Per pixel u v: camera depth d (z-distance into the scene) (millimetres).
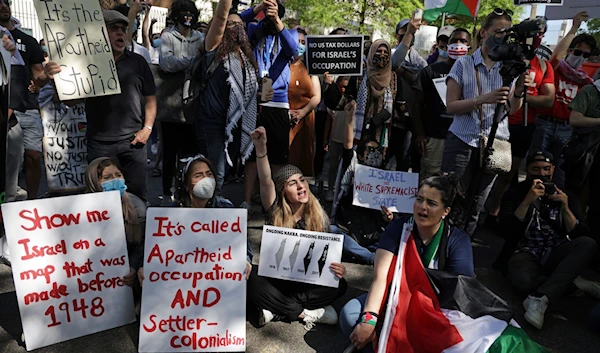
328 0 16062
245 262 2770
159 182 6047
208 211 2758
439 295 2545
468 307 2506
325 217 3205
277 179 3074
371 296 2611
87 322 2758
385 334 2471
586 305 3436
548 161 3512
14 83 3713
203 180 2967
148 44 7059
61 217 2666
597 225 4039
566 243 3369
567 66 5305
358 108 4527
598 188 3998
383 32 17500
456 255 2682
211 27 3838
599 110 4094
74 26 3385
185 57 4879
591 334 3062
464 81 3674
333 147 5301
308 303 2961
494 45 3301
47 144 4316
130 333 2816
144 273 2689
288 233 2957
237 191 5730
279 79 4578
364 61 4875
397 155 5121
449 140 3801
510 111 3662
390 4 16109
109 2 5301
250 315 3080
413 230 2717
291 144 5285
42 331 2639
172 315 2686
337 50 4578
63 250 2676
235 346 2697
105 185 3105
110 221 2791
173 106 4855
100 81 3486
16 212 2559
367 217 4215
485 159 3494
